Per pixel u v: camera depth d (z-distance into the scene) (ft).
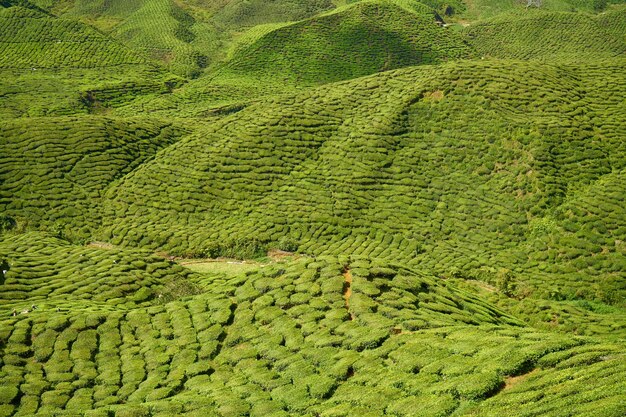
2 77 485.97
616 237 192.95
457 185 241.96
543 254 196.24
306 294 126.72
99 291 161.48
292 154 280.51
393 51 576.20
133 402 101.50
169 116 436.76
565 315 153.17
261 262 213.87
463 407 73.31
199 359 115.03
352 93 319.68
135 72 556.51
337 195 249.55
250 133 294.46
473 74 291.58
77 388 110.42
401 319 109.81
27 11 608.19
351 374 94.43
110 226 247.50
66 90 468.75
